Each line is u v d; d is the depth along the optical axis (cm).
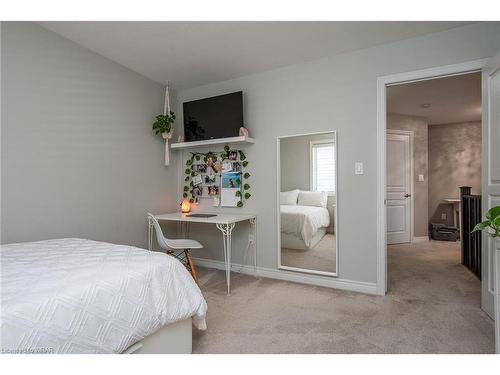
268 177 310
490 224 143
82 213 256
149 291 137
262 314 216
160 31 231
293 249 296
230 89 333
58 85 236
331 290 266
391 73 248
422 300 239
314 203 285
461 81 328
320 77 280
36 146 221
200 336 183
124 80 298
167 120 328
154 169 338
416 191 496
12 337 91
